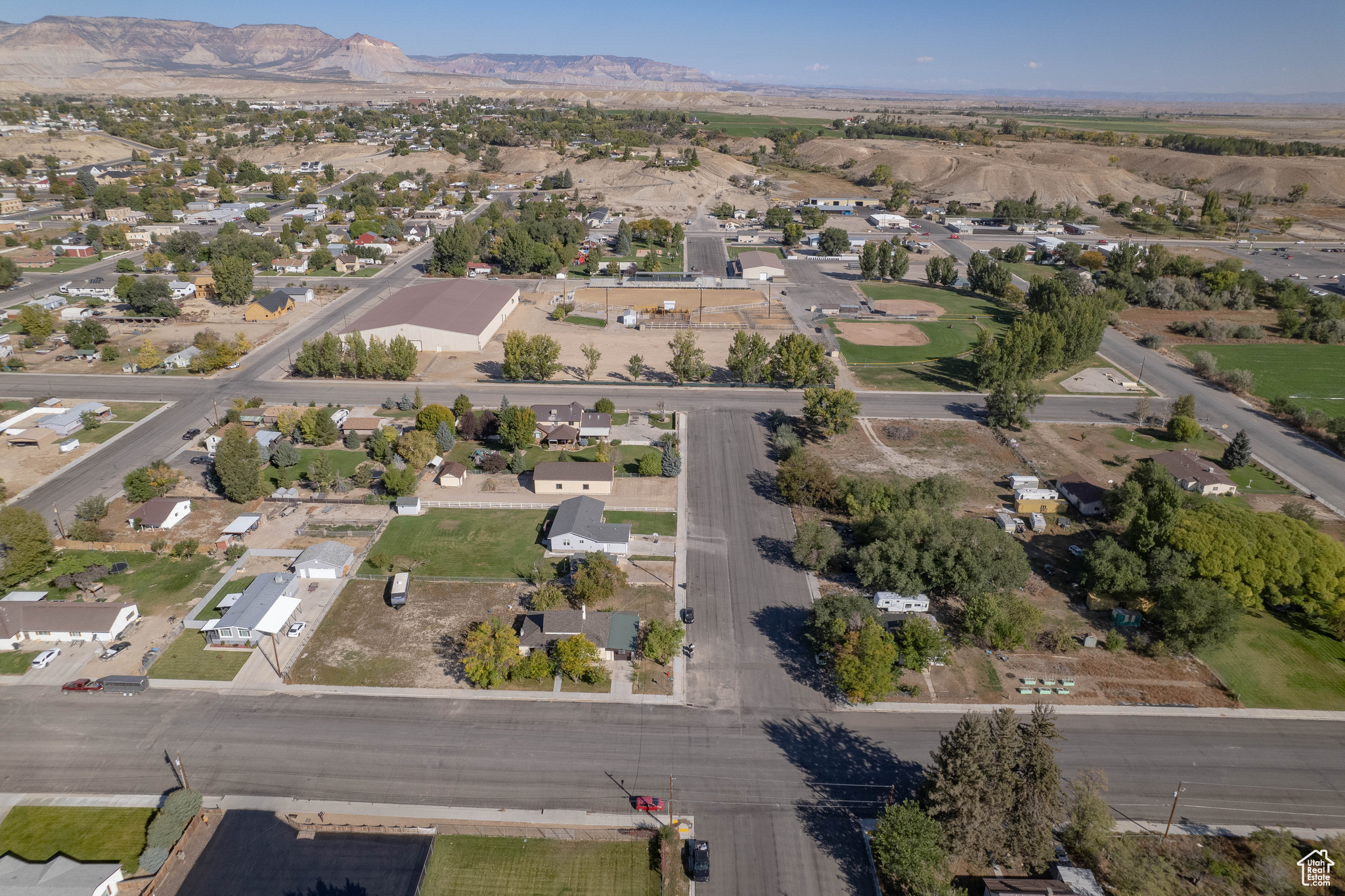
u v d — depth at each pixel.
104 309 168.75
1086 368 148.50
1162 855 54.84
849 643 68.94
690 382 138.50
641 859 54.41
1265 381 141.62
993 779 53.19
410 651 73.56
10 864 51.44
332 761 61.62
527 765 61.62
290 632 75.12
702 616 79.06
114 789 58.88
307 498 98.94
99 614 73.69
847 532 93.12
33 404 124.44
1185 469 105.12
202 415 122.50
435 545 89.81
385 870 53.00
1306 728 66.44
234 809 57.41
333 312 173.75
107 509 94.56
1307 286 197.00
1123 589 77.88
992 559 78.62
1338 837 56.25
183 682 69.25
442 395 130.75
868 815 58.03
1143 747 64.12
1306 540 78.12
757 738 64.81
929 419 125.81
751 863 54.22
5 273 179.75
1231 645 75.38
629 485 103.88
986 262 198.62
